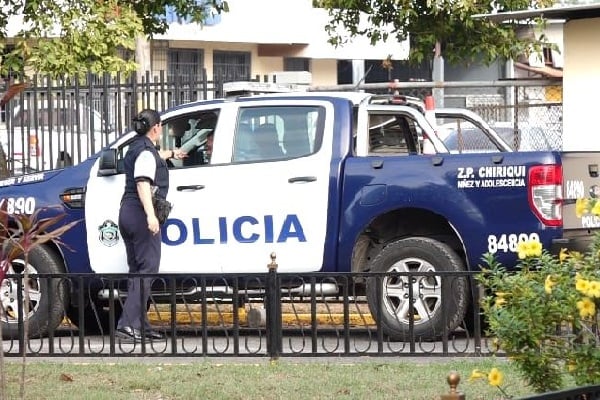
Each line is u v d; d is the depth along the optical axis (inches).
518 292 566.9
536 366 563.8
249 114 968.9
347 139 947.3
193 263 957.2
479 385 711.7
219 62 2709.2
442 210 911.7
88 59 1284.4
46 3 1264.8
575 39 1314.0
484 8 1435.8
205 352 836.0
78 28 1269.7
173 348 839.7
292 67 2876.5
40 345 880.9
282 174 948.6
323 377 752.3
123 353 845.2
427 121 983.6
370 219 928.3
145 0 1418.6
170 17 2358.5
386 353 824.3
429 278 888.9
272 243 945.5
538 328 557.9
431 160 920.9
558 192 893.2
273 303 824.9
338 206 936.9
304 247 940.0
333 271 939.3
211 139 972.6
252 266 948.0
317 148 949.8
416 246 906.1
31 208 985.5
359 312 864.9
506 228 900.6
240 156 964.0
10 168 1357.0
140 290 854.5
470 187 908.0
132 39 1302.9
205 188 957.8
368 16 1670.8
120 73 1357.0
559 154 899.4
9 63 1290.6
